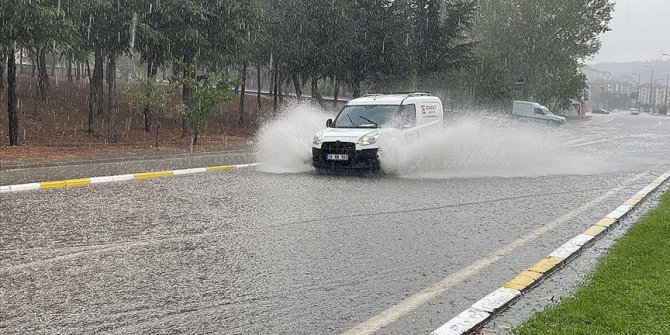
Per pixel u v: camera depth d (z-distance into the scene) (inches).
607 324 148.2
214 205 349.4
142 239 258.1
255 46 1230.3
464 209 344.8
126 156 657.0
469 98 1891.0
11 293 183.6
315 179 480.7
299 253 237.5
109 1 821.9
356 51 1251.2
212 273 208.1
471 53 1507.1
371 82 1391.5
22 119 1064.8
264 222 299.7
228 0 1001.5
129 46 877.8
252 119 1481.3
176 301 177.9
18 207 333.4
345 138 508.7
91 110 1007.0
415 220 309.4
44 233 266.4
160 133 1099.9
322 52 1192.2
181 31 946.1
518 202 371.9
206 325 158.6
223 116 1508.4
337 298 182.5
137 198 372.8
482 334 150.8
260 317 165.3
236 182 458.6
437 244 255.4
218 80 869.8
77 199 365.4
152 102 815.1
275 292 187.6
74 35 794.2
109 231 272.8
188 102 986.7
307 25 1205.1
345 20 1220.5
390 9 1305.4
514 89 2054.6
